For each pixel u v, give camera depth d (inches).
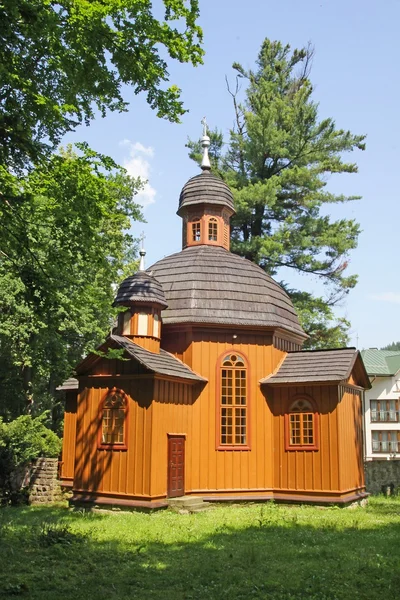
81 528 596.1
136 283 840.9
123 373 764.6
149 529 590.9
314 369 845.8
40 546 495.5
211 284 889.5
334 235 1400.1
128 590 366.0
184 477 796.6
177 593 359.3
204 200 1018.7
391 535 569.0
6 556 451.5
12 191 538.6
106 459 759.1
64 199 565.9
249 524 634.2
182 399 809.5
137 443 741.3
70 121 550.9
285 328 893.8
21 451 879.1
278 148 1363.2
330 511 757.3
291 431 838.5
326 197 1435.8
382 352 2122.3
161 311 866.1
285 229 1378.0
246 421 844.6
